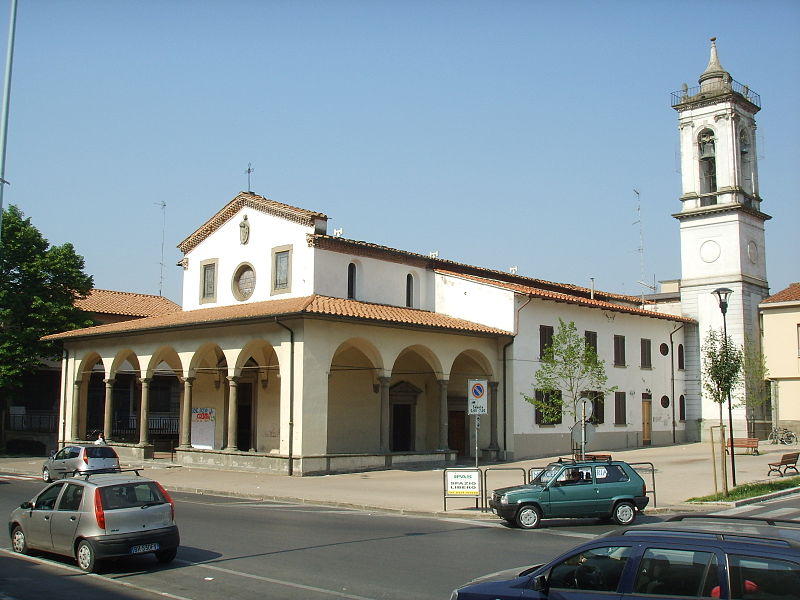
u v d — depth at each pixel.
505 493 18.94
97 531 12.79
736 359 25.83
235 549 14.89
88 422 49.88
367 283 37.38
